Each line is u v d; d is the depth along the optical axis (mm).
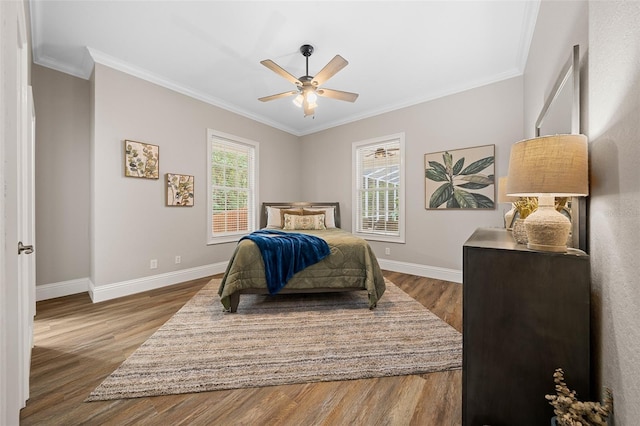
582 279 993
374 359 1736
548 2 1895
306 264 2617
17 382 1017
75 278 3059
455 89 3541
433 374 1603
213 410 1317
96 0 2100
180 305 2705
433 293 3104
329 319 2350
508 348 1098
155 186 3311
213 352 1811
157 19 2318
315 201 5266
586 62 1217
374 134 4418
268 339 1992
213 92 3775
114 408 1320
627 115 822
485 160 3328
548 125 1784
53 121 2900
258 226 4684
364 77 3320
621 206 854
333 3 2129
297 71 3197
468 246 1173
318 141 5207
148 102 3238
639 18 756
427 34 2508
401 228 4086
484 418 1133
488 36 2535
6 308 971
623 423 808
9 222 978
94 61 2793
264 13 2244
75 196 3053
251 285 2510
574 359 1003
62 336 2041
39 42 2598
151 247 3270
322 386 1496
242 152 4527
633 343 766
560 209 1409
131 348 1870
